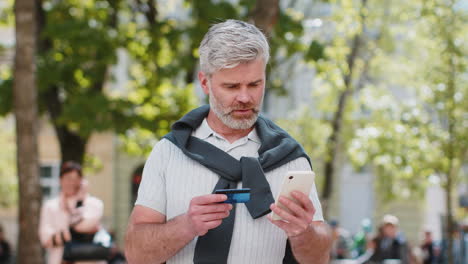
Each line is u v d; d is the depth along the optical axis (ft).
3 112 46.11
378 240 37.47
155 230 7.93
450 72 44.14
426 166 44.57
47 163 77.15
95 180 74.84
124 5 48.83
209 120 8.65
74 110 43.39
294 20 44.98
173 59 48.06
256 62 7.93
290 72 52.49
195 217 7.48
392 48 50.80
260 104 8.18
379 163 46.91
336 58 48.16
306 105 53.72
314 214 8.32
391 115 47.37
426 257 50.24
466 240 41.93
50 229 17.06
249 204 8.14
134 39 46.65
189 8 49.19
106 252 17.25
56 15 48.19
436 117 46.19
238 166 8.25
